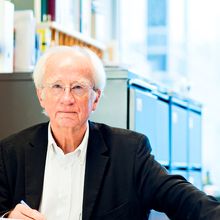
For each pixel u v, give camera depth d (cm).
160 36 521
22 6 327
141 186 195
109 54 415
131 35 507
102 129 206
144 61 513
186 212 185
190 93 466
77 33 347
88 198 188
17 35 291
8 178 196
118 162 196
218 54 509
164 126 304
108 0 472
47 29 308
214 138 495
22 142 202
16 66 291
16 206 178
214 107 502
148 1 520
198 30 514
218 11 509
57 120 187
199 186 399
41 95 191
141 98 263
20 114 264
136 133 207
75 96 185
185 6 515
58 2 331
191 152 373
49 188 192
